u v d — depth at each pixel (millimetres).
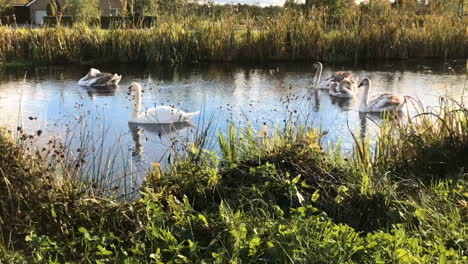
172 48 22203
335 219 5105
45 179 5164
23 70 19625
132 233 4480
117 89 15930
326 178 5699
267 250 4137
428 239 4523
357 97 15258
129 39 22000
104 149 9055
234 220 4547
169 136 10172
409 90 15828
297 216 4449
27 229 4582
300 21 23047
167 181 5602
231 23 22844
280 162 5859
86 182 5703
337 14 26734
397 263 3957
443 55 23484
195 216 4719
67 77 18156
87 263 4176
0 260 4121
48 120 11453
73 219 4688
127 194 5762
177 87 16344
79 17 27219
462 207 5062
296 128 8359
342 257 4004
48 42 21250
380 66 21203
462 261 4004
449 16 24734
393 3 32219
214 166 6184
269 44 22641
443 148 6613
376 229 4957
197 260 4020
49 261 4020
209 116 12148
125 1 24219
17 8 45188
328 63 22266
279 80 17859
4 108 12797
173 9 24312
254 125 11039
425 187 5699
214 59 22578
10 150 5172
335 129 11055
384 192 5285
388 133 7383
